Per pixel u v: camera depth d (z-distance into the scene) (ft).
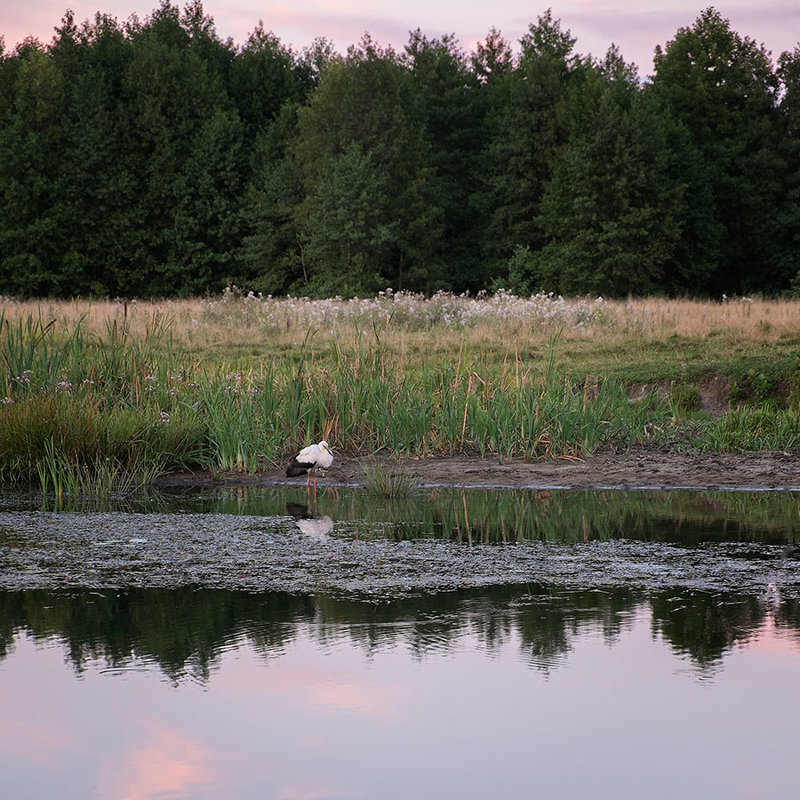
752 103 255.09
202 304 117.08
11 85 278.67
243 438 56.90
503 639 25.46
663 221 223.51
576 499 48.26
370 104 247.09
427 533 39.50
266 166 262.67
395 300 111.14
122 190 258.57
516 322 97.35
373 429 61.93
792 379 73.67
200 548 36.52
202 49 320.29
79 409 55.72
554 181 237.45
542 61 265.54
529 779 17.89
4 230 248.52
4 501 47.93
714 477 53.88
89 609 28.25
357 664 23.66
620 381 76.02
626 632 25.90
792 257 250.16
